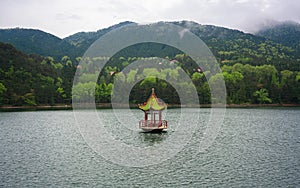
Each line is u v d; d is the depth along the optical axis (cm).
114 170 3484
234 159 3988
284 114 10769
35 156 4169
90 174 3338
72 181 3102
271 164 3734
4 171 3434
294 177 3212
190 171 3447
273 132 6469
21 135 6066
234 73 15875
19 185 2980
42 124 7925
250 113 11125
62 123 8112
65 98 14938
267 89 14950
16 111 12325
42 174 3331
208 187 2939
